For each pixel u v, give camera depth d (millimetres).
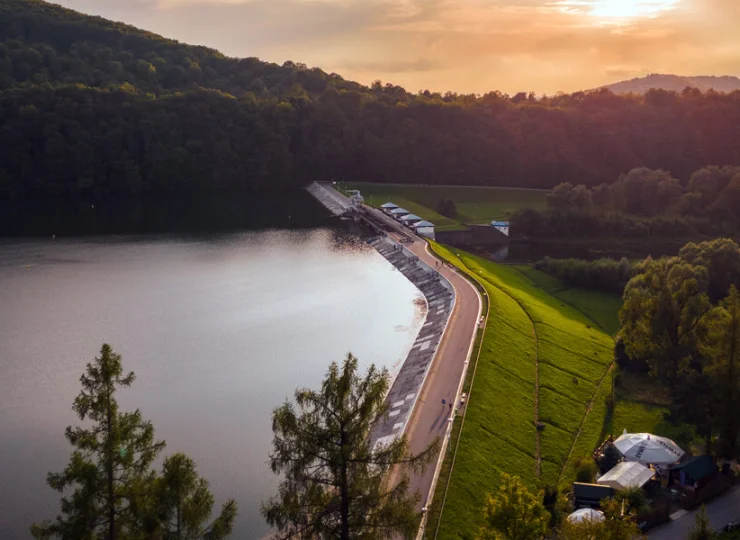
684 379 114375
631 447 99938
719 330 102812
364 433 58469
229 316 181375
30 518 91938
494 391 121062
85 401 64438
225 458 108625
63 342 157000
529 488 95562
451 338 149375
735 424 97438
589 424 117625
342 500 57062
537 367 139375
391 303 197375
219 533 65250
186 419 121688
